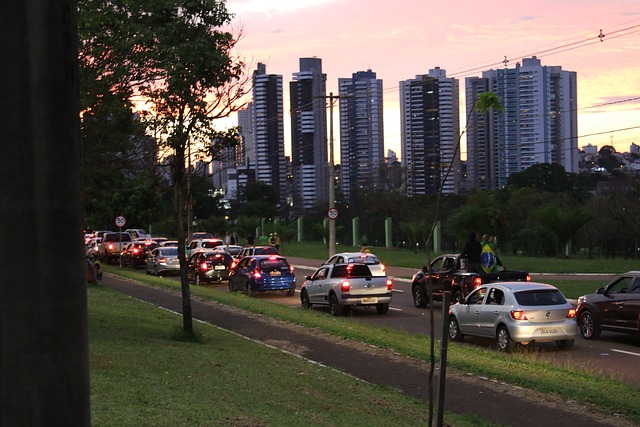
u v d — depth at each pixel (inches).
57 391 129.0
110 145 1087.0
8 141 128.7
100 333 647.1
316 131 5477.4
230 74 688.4
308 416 380.8
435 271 999.0
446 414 410.6
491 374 522.0
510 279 879.7
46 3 130.5
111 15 663.8
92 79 692.1
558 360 621.3
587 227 2014.0
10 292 128.3
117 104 706.8
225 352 609.0
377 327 797.9
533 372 530.6
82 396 131.6
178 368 496.4
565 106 5029.5
